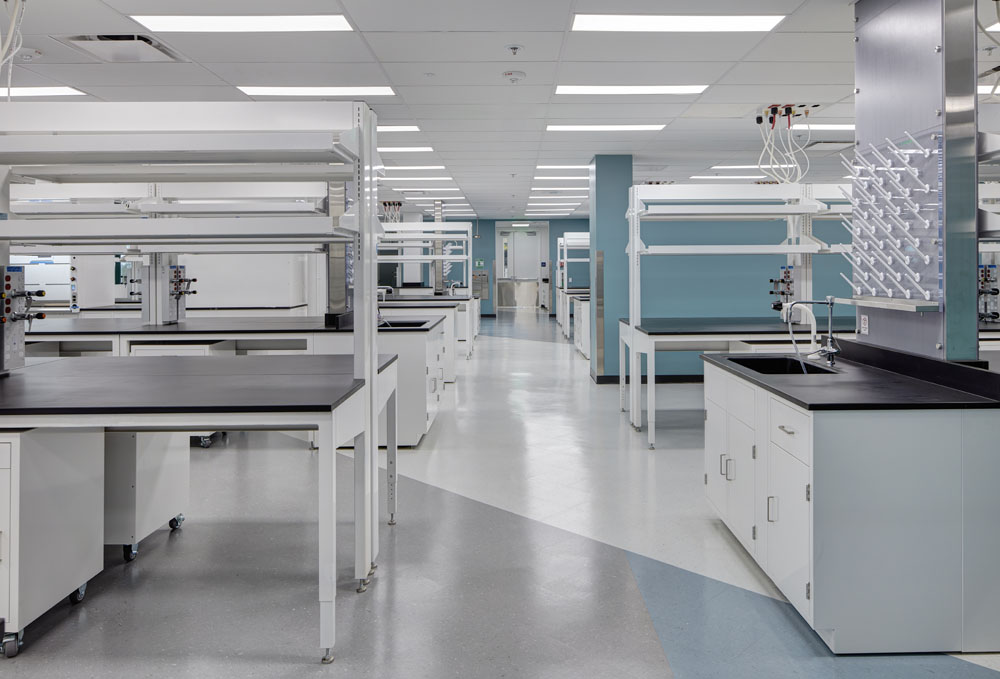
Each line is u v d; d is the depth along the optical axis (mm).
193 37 3854
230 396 2242
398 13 3523
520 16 3574
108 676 2000
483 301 18891
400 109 5531
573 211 15820
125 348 4738
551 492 3793
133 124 2371
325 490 2086
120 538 2824
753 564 2812
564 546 3008
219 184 3451
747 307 7520
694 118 5879
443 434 5234
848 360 3273
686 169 8789
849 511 2109
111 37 3857
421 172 9133
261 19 3621
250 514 3455
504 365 9219
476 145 7121
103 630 2277
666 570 2752
